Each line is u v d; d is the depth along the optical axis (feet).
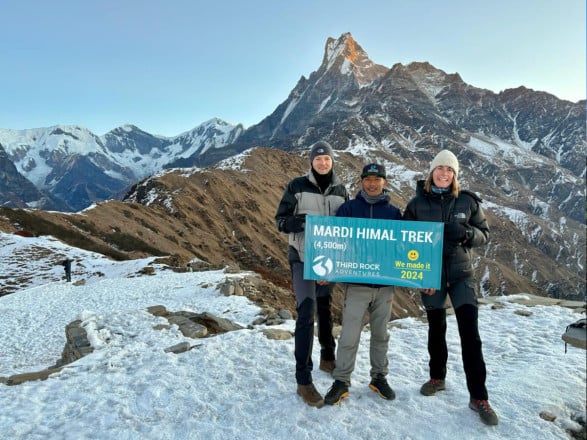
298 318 15.15
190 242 292.20
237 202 430.61
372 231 14.35
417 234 14.12
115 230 239.09
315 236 14.67
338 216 14.90
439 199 14.55
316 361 18.56
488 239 14.69
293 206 15.99
